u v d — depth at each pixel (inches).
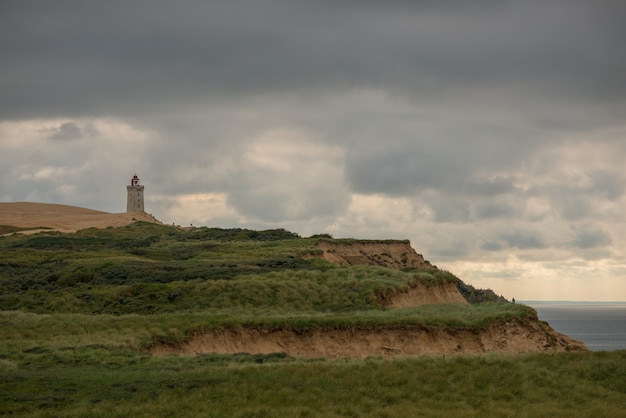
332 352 4239.7
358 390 3149.6
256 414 2795.3
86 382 3117.6
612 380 3499.0
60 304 5413.4
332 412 2874.0
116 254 7613.2
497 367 3558.1
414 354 4254.4
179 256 7736.2
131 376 3243.1
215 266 6515.8
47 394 2938.0
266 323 4308.6
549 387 3376.0
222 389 3056.1
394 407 2999.5
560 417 2977.4
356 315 4690.0
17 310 5315.0
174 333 4104.3
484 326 4522.6
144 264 6663.4
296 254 7593.5
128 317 4495.6
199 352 4052.7
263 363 3683.6
